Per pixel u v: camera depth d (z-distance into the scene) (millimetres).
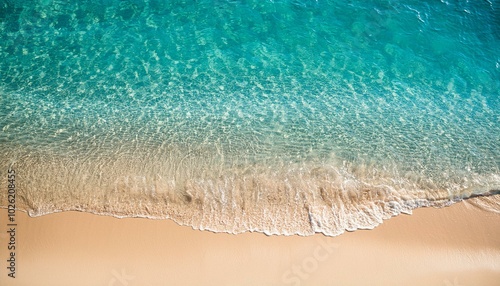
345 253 8375
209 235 8602
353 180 9672
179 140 10453
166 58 12531
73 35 12953
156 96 11594
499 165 10133
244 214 9000
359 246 8492
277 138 10594
